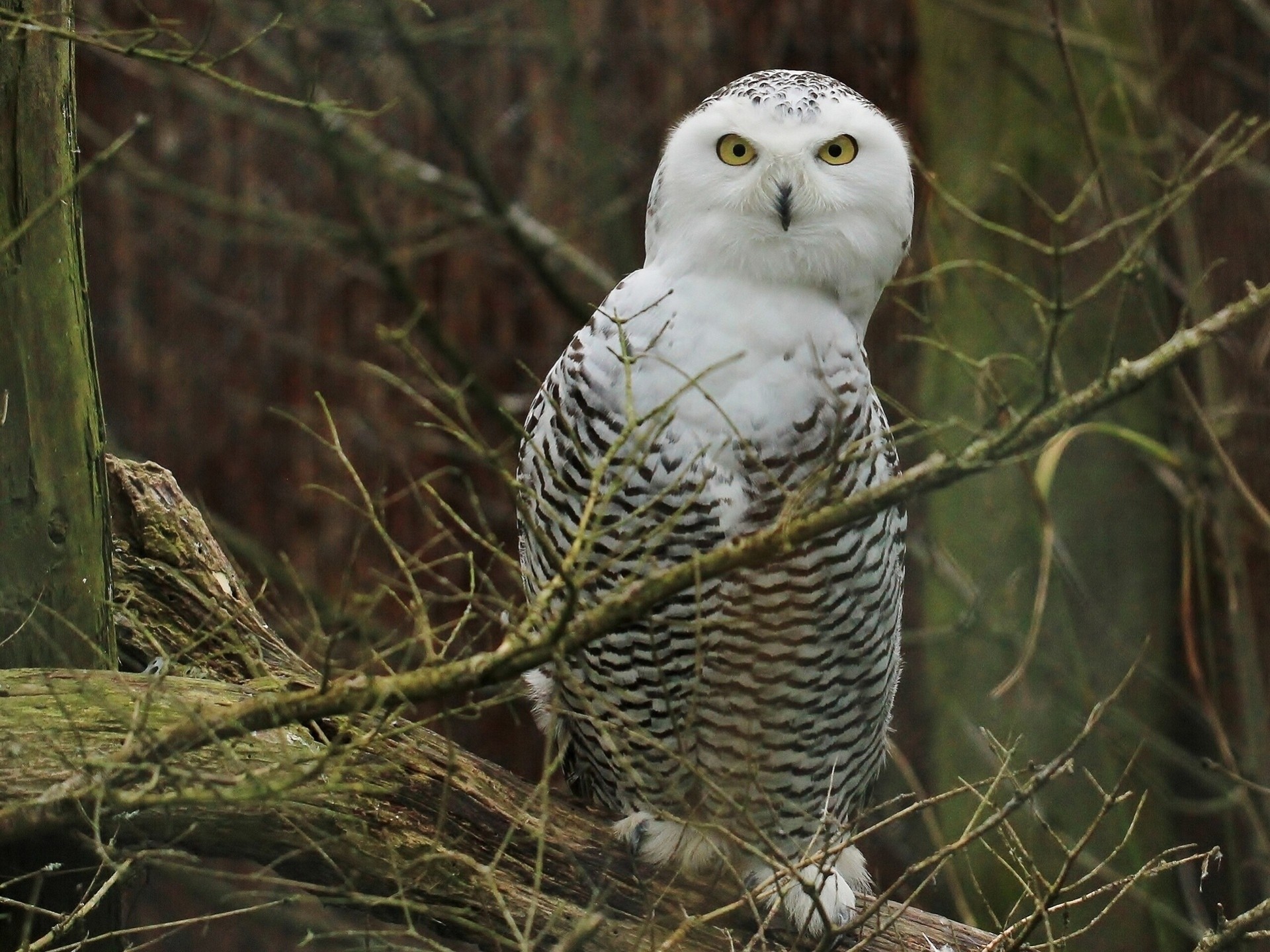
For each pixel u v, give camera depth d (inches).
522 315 484.4
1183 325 202.2
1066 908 201.2
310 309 474.9
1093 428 343.6
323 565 458.3
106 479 232.5
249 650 259.8
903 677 465.4
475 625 408.2
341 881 216.4
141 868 214.8
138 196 472.7
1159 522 427.8
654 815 252.2
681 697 251.6
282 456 466.9
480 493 455.5
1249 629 409.7
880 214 241.0
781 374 235.3
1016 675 272.8
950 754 438.6
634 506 236.2
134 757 176.1
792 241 235.0
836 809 274.7
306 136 430.3
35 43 212.5
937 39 437.7
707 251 237.5
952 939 258.2
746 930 252.5
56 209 218.2
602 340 238.4
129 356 468.4
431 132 496.7
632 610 165.8
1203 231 448.1
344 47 482.0
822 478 171.8
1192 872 429.7
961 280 417.7
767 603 241.8
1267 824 389.7
